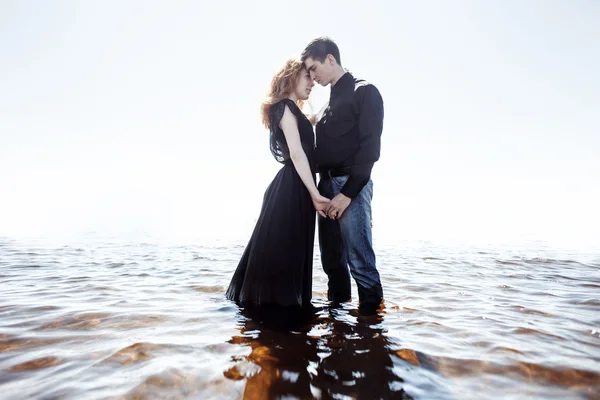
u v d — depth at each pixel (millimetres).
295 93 2225
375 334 1497
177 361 1172
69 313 1771
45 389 971
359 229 2072
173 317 1723
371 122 2004
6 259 4180
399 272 3479
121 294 2285
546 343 1402
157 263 4016
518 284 2824
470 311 1929
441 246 7367
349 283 2301
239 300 2084
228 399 933
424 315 1839
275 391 979
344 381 1051
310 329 1561
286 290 1995
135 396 938
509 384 1049
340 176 2164
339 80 2223
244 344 1350
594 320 1755
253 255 2059
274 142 2184
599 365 1188
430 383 1049
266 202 2164
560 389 1023
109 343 1342
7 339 1382
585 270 3717
